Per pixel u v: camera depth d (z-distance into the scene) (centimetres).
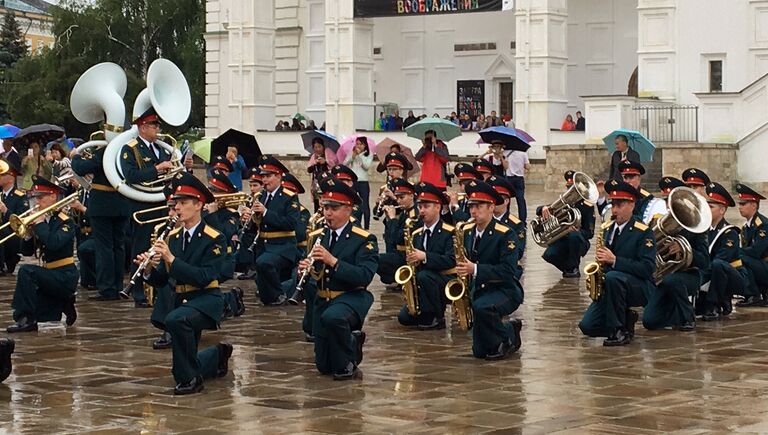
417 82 5212
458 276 1365
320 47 5256
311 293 1250
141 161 1706
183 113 1739
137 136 1734
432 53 5175
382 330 1498
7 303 1767
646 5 4081
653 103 3981
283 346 1393
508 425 1002
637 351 1345
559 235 1969
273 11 5206
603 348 1364
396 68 5247
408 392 1139
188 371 1141
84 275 1900
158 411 1070
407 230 1454
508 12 4994
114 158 1725
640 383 1169
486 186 1329
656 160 3791
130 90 5772
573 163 3888
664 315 1489
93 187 1755
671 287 1471
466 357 1318
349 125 4812
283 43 5366
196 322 1147
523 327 1509
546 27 4256
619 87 4684
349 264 1207
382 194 1822
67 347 1395
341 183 1231
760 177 3569
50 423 1028
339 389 1156
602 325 1402
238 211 1738
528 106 4297
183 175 1188
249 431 992
